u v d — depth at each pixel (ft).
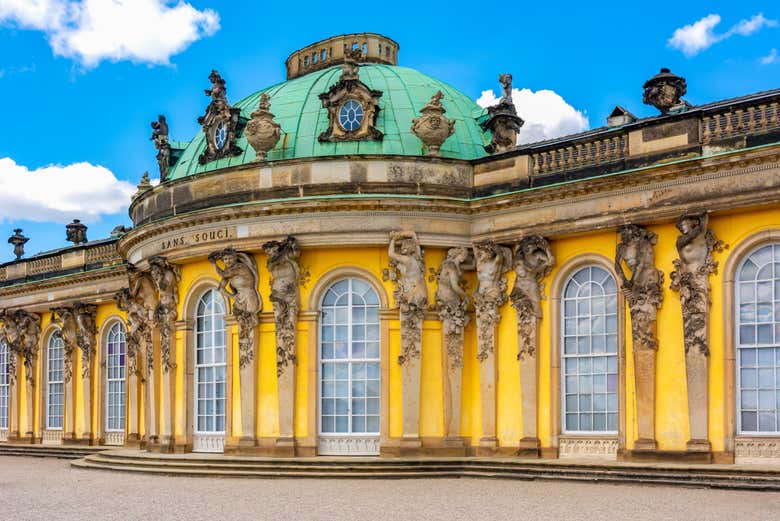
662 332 109.50
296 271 128.06
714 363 105.50
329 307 129.18
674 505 83.46
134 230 144.97
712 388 105.40
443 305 125.90
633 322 110.52
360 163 129.08
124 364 179.11
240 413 129.70
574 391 117.80
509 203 122.42
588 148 118.73
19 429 196.54
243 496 96.48
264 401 128.36
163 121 164.86
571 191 116.47
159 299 140.36
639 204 111.24
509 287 123.24
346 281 129.18
